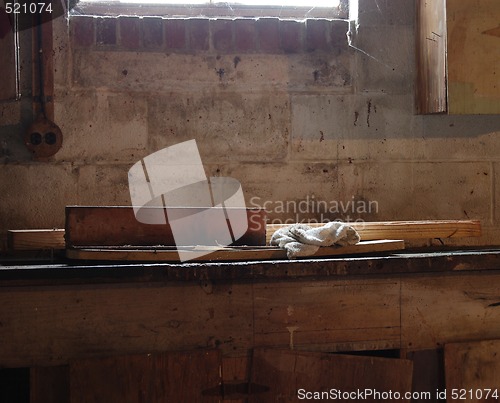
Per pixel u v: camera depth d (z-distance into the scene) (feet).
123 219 8.21
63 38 9.55
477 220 9.84
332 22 10.07
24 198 9.52
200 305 8.07
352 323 8.34
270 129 10.00
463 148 10.39
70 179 9.61
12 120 9.47
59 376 7.88
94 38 9.62
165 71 9.76
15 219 9.51
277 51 9.97
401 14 10.24
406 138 10.28
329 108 10.11
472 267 8.40
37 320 7.83
